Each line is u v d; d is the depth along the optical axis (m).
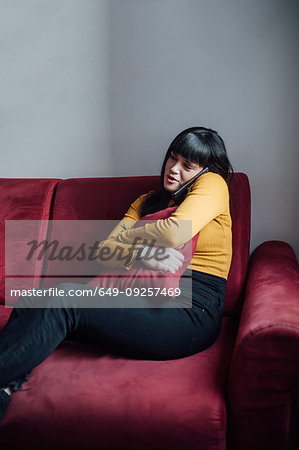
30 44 2.06
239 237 1.57
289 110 1.76
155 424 0.95
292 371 0.93
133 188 1.67
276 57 1.75
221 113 1.85
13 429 1.00
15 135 2.13
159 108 1.92
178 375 1.06
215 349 1.24
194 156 1.38
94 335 1.13
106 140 2.01
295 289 1.15
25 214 1.75
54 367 1.12
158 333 1.13
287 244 1.74
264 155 1.81
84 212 1.70
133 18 1.91
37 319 1.08
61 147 2.08
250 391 0.96
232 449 1.03
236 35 1.79
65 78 2.03
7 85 2.11
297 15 1.71
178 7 1.85
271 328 0.92
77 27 1.99
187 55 1.86
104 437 0.97
